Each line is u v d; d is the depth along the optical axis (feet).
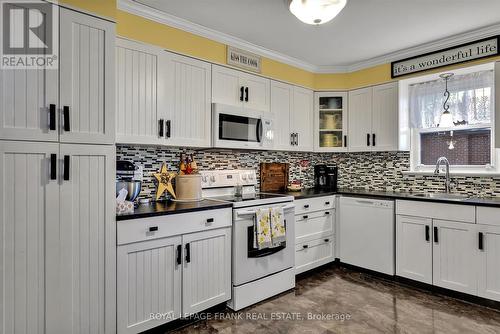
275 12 7.91
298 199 10.08
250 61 10.04
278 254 9.00
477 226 8.13
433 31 9.02
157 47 7.74
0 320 5.02
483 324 7.18
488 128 9.77
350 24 8.55
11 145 5.07
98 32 5.97
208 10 7.79
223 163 10.37
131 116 7.25
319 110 12.52
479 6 7.53
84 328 5.81
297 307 8.14
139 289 6.42
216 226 7.64
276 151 12.11
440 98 10.59
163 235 6.72
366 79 11.80
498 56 8.70
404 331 6.89
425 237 9.13
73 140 5.65
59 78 5.51
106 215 6.03
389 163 11.95
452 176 10.19
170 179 8.71
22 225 5.19
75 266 5.70
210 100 8.91
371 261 10.45
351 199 11.05
